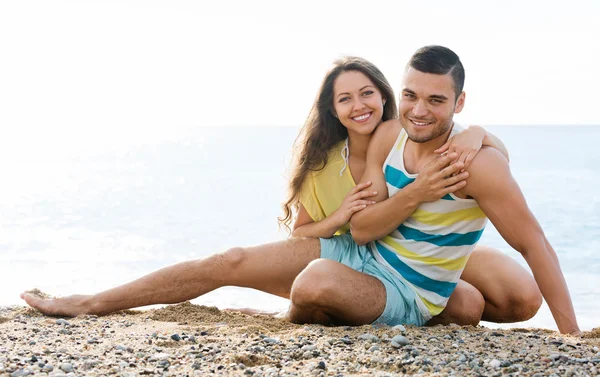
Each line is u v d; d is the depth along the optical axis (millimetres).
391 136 4098
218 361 3139
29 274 8531
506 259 4473
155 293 4410
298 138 4570
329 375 2916
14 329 3848
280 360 3170
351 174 4402
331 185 4469
